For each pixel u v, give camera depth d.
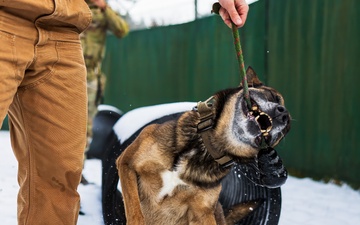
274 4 6.95
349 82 5.88
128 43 10.83
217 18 8.27
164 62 9.83
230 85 7.98
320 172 6.31
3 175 5.97
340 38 5.98
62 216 2.42
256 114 2.85
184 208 3.08
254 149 2.92
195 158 2.94
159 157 2.96
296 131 6.67
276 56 6.95
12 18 2.10
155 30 10.05
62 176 2.39
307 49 6.46
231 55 7.92
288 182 6.23
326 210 4.92
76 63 2.39
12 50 2.09
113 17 5.82
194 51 8.92
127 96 10.96
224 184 3.77
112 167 3.49
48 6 2.18
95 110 5.84
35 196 2.40
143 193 3.09
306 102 6.50
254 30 7.32
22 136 2.39
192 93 9.05
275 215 3.40
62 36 2.33
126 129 3.67
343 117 5.96
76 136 2.39
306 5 6.45
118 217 3.52
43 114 2.32
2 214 4.19
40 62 2.25
